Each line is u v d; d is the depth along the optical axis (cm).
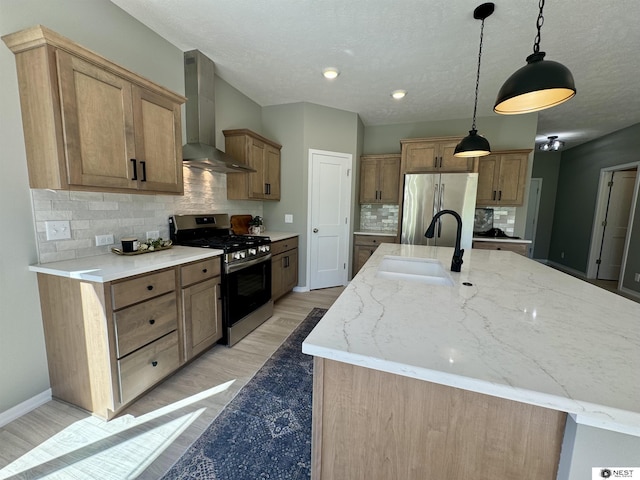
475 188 368
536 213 673
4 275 149
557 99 144
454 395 71
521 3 185
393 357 70
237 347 242
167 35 230
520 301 115
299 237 393
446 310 103
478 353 73
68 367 162
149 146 190
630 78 288
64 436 147
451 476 74
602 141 512
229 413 165
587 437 58
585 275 544
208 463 134
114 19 195
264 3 191
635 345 79
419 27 214
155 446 142
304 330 278
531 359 70
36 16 155
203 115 263
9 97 145
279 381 196
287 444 145
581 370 66
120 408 160
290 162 387
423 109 393
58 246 171
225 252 229
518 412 66
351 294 121
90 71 154
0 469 129
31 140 149
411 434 76
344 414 82
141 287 164
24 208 155
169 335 185
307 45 241
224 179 319
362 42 235
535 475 67
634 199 436
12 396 155
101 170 162
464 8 192
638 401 55
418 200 390
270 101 373
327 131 393
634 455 57
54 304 159
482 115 415
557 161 653
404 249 258
